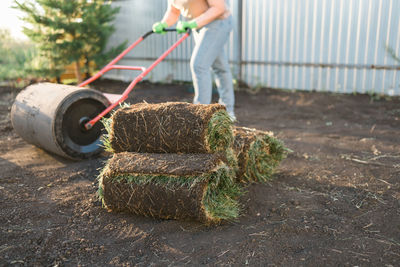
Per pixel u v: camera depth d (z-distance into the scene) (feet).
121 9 28.35
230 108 15.96
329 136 15.57
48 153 13.26
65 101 11.48
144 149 8.86
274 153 11.42
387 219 8.64
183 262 7.10
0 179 10.90
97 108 12.53
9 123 17.02
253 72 25.13
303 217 8.75
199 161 8.05
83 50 24.39
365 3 21.07
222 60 15.02
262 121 18.13
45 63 24.13
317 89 23.53
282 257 7.19
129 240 7.86
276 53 24.03
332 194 10.03
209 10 12.70
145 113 8.73
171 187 8.04
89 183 10.77
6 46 26.63
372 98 21.30
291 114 19.27
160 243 7.72
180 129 8.40
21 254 7.34
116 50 25.39
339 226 8.33
